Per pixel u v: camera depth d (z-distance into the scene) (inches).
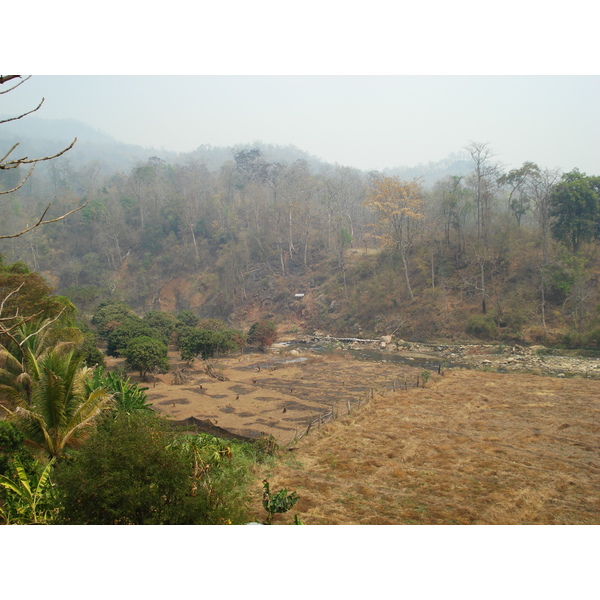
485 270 2274.9
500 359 1701.5
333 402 1124.5
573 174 2116.1
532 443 816.3
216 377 1417.3
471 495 620.7
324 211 3427.7
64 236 3954.2
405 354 1920.5
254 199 3592.5
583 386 1221.7
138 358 1380.4
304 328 2716.5
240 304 3105.3
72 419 633.0
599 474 681.0
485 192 2396.7
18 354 868.6
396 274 2581.2
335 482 671.1
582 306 1807.3
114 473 398.6
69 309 1331.2
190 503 417.1
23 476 506.3
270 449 775.7
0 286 1082.7
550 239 2231.8
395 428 911.7
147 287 3528.5
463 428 904.3
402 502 603.5
